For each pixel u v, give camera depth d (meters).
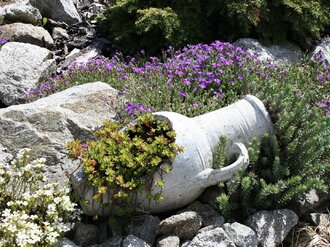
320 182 1.90
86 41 3.26
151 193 1.83
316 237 1.92
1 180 1.77
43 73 2.75
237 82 2.38
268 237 1.86
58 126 2.09
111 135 1.92
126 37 3.10
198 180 1.87
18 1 3.52
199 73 2.38
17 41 3.11
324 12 3.17
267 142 1.99
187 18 3.04
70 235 1.86
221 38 3.13
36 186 1.83
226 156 1.97
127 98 2.30
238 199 1.93
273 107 2.03
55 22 3.41
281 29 3.07
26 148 1.87
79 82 2.57
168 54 3.00
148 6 3.16
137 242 1.78
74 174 1.87
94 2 3.72
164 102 2.29
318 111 2.08
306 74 2.62
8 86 2.66
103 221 1.91
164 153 1.82
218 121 1.96
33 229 1.67
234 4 2.98
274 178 1.96
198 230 1.84
